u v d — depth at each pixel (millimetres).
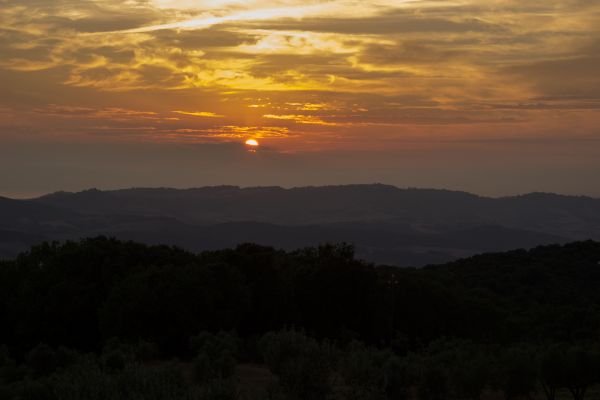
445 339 53562
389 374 27703
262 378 31453
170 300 44844
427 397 28766
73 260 52938
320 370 22125
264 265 53875
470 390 31266
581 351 32812
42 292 50938
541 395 37719
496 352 46438
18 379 32844
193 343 39719
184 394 18031
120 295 45938
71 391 18188
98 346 47250
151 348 39625
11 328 51438
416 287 64375
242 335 52938
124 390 18000
